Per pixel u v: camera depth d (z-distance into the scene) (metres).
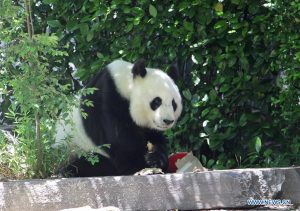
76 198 10.09
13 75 11.30
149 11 15.37
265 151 14.59
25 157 11.11
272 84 15.36
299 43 14.30
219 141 15.16
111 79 13.02
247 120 15.31
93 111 13.08
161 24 15.70
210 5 15.12
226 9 15.44
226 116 15.55
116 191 10.06
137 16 15.42
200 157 16.06
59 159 11.42
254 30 15.07
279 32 14.73
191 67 15.91
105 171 13.24
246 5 15.27
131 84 12.98
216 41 15.37
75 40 17.19
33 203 10.12
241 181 10.09
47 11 17.81
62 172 11.86
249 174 10.16
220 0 15.07
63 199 10.10
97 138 13.15
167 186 10.03
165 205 10.02
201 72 15.62
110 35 16.88
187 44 15.51
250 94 15.34
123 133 12.98
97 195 10.09
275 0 14.45
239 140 15.55
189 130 15.81
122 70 13.23
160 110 12.62
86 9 16.58
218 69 15.34
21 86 10.57
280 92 14.74
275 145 15.30
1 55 11.36
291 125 14.83
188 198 10.03
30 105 10.49
